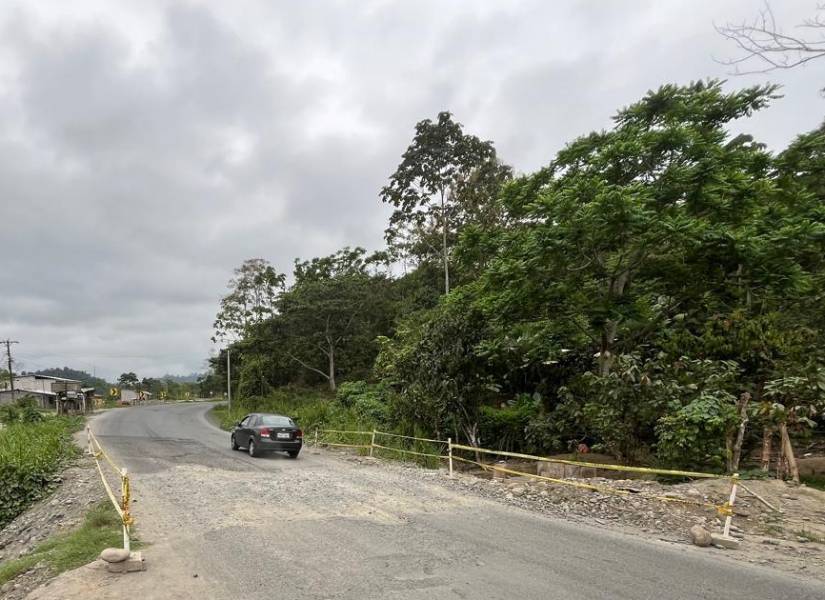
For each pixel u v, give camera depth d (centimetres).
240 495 1119
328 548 722
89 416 5069
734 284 1567
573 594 548
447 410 1848
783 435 1097
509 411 1883
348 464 1688
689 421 1152
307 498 1080
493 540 760
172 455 1941
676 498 968
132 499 1088
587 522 883
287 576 611
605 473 1336
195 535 803
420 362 1950
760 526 834
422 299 4106
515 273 1523
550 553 695
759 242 1380
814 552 711
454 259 1920
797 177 1745
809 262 1639
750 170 1599
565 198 1423
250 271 5934
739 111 1692
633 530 831
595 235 1392
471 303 1873
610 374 1368
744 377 1358
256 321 5709
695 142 1477
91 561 684
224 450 2128
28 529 1120
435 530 818
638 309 1548
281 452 2048
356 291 4731
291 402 4338
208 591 571
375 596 546
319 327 4775
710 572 620
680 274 1597
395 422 2109
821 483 1143
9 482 1416
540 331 1794
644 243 1420
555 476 1414
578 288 1609
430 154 3572
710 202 1448
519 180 1856
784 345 1299
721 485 1027
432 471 1501
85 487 1322
